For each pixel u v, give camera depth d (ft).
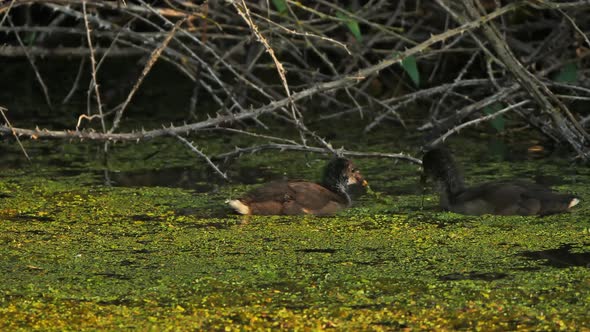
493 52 59.26
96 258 34.55
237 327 27.84
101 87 70.59
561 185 45.09
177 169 49.73
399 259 34.30
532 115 53.26
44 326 27.99
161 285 31.58
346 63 65.87
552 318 28.37
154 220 39.75
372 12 59.62
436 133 54.19
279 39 59.52
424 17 63.31
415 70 50.21
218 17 63.41
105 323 28.19
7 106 64.90
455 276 32.35
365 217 40.50
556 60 56.85
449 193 42.68
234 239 36.91
